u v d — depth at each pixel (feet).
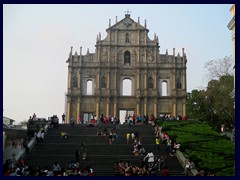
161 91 341.82
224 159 163.94
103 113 335.47
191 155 168.66
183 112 335.67
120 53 347.97
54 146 196.13
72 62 341.82
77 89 337.72
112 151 189.98
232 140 213.46
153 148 196.75
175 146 188.96
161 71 344.08
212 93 303.89
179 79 343.05
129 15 352.28
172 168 165.89
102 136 215.72
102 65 342.64
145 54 345.72
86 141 210.38
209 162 156.56
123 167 144.97
